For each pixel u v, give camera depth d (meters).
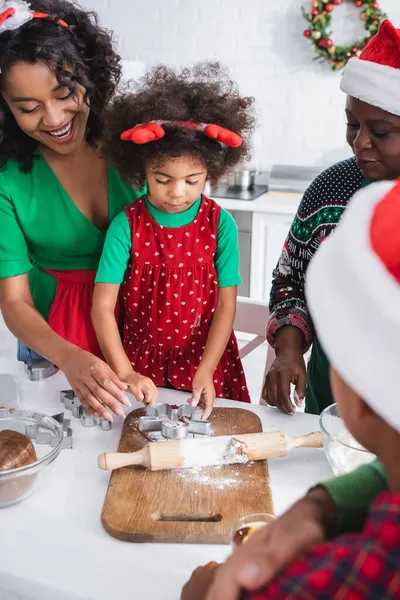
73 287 1.52
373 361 0.42
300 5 3.55
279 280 1.49
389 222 0.46
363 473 0.62
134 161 1.36
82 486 1.03
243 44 3.71
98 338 1.38
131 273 1.46
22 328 1.37
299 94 3.70
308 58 3.62
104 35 1.36
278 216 3.29
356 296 0.43
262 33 3.66
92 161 1.45
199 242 1.44
